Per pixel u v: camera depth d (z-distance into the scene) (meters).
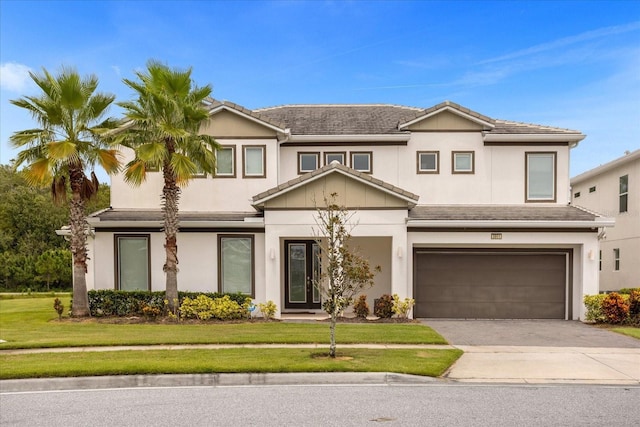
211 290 16.14
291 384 8.25
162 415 6.63
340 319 14.93
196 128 14.95
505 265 16.08
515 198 17.34
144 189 17.19
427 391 7.78
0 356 9.63
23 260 34.19
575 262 15.78
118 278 16.20
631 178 21.64
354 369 8.57
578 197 27.45
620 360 9.84
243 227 16.05
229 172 16.95
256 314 15.82
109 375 8.34
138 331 12.58
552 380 8.44
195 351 10.02
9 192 43.03
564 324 14.69
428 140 17.59
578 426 6.22
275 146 16.91
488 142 17.44
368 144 17.67
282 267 17.38
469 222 15.21
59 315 14.94
